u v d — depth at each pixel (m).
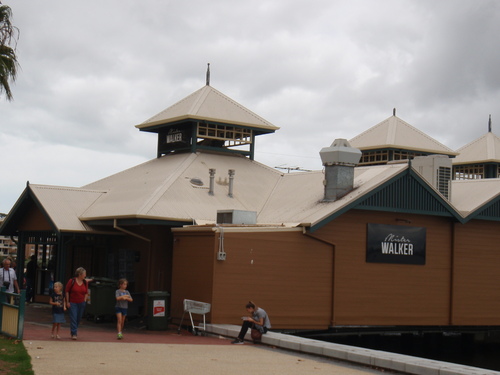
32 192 27.83
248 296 22.23
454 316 26.59
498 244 28.11
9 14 21.52
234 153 32.28
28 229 29.72
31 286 29.25
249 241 22.41
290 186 29.48
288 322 22.95
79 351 15.66
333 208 23.89
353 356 15.80
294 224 23.73
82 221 26.78
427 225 26.39
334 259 24.08
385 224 25.38
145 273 25.56
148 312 22.06
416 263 25.98
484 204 27.17
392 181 25.02
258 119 32.62
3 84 21.19
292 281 23.16
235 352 17.06
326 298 23.86
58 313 17.75
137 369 13.56
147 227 25.81
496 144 45.72
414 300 25.81
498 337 28.16
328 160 25.39
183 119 30.92
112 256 27.34
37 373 12.54
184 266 23.19
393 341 26.45
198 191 27.59
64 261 26.42
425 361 15.05
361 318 24.53
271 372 14.05
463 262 27.09
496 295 27.80
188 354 16.22
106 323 23.59
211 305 21.56
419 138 39.75
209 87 33.31
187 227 23.62
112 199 27.81
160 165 30.78
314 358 16.61
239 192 28.81
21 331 16.88
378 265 25.11
